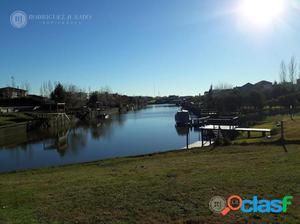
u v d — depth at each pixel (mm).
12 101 77562
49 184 8773
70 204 6344
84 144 30312
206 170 9117
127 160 14555
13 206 6551
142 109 116188
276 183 6934
